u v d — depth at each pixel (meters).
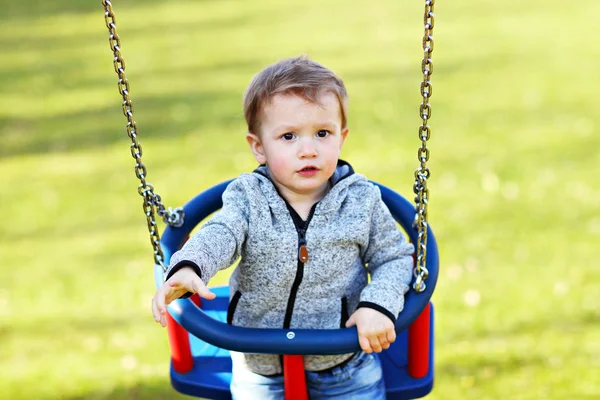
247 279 1.93
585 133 6.70
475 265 4.45
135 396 3.47
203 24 12.77
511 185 5.62
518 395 3.34
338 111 1.89
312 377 2.05
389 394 2.12
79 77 9.61
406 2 13.95
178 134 7.18
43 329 4.01
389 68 9.41
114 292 4.37
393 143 6.65
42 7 14.65
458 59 9.70
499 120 7.21
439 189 5.59
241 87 8.77
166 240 2.16
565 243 4.68
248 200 1.88
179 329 2.13
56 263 4.75
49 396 3.48
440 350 3.66
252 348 1.77
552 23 11.45
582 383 3.40
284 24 12.50
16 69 10.19
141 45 11.41
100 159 6.62
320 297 1.94
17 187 6.07
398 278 1.90
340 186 1.92
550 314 3.93
